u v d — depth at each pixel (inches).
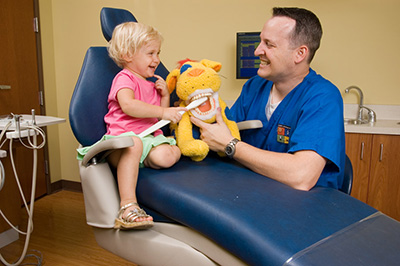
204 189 39.9
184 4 105.0
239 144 45.9
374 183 84.0
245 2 98.9
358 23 91.6
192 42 106.0
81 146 50.0
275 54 47.8
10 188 82.1
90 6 113.8
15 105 106.0
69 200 113.6
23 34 107.7
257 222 34.3
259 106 56.3
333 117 45.2
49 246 81.9
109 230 44.8
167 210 40.8
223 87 105.0
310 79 49.8
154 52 50.7
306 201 38.9
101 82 51.3
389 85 92.2
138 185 44.8
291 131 49.6
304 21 46.8
